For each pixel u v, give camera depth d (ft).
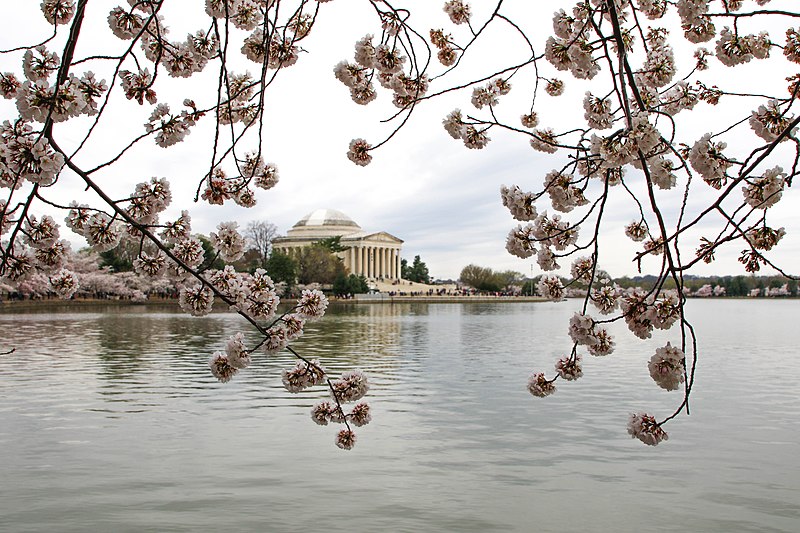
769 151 15.02
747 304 495.82
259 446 51.42
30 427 57.21
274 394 73.00
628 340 149.48
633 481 43.47
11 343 132.36
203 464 46.70
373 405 67.36
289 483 42.86
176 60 20.92
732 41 20.85
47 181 15.55
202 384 79.82
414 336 157.48
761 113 18.24
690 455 49.24
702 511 38.22
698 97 22.82
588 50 19.24
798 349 126.52
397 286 609.83
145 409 64.90
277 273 360.48
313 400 69.46
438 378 86.38
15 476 43.78
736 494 40.91
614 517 37.42
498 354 116.47
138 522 36.24
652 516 37.58
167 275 20.04
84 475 44.21
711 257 16.16
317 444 51.90
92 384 79.92
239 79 22.17
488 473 45.01
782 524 36.32
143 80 20.25
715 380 84.28
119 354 112.88
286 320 22.22
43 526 35.63
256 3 21.53
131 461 47.34
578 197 19.04
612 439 53.72
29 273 18.29
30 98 15.38
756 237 17.02
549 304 515.50
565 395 73.15
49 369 93.35
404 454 49.47
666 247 15.90
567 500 40.01
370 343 137.39
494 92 25.21
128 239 19.62
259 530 35.35
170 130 20.38
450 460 47.96
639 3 20.89
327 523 36.32
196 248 20.06
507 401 69.62
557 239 19.43
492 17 18.79
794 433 55.67
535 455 49.21
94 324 195.21
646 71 21.22
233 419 60.44
